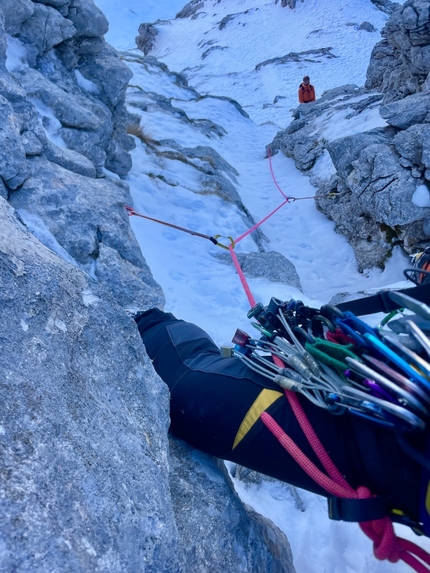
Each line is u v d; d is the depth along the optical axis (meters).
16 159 3.26
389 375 1.11
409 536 1.98
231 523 1.49
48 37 5.25
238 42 46.00
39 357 1.05
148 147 8.84
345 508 1.17
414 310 1.11
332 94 15.30
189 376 1.60
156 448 1.24
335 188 9.40
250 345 1.52
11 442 0.88
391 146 7.62
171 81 17.08
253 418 1.39
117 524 0.96
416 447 1.11
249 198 9.87
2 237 1.18
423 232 7.07
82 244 3.43
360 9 47.28
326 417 1.30
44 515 0.84
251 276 5.85
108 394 1.20
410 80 10.00
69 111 4.91
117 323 1.37
